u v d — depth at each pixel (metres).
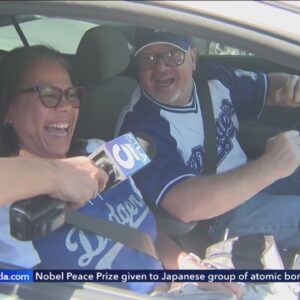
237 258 1.83
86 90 2.03
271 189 2.16
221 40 1.34
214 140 2.25
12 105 1.80
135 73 2.35
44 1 1.33
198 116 2.22
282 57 1.35
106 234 1.68
